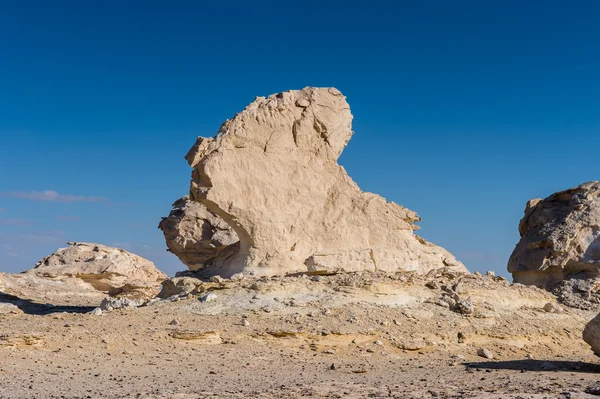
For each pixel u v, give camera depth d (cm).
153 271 4200
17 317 2211
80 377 1472
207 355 1780
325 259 2559
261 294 2258
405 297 2330
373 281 2327
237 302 2219
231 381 1456
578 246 2898
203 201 2664
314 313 2122
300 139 2838
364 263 2623
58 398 1209
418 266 2816
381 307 2222
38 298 3334
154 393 1266
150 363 1662
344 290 2292
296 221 2764
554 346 2197
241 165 2692
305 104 2853
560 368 1725
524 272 3014
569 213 2980
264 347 1898
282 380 1477
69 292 3672
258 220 2686
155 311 2178
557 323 2377
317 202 2825
